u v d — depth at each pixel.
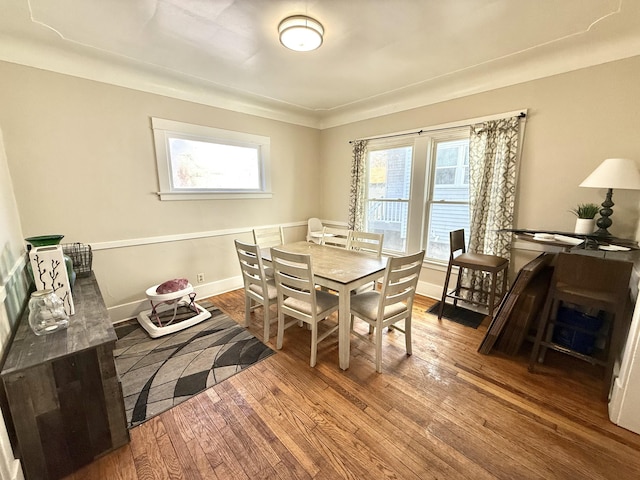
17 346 1.28
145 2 1.66
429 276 3.46
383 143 3.69
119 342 2.41
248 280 2.54
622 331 1.76
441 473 1.29
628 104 2.08
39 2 1.65
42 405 1.21
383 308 1.93
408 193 3.60
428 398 1.76
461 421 1.58
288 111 3.91
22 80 2.15
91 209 2.55
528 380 1.92
